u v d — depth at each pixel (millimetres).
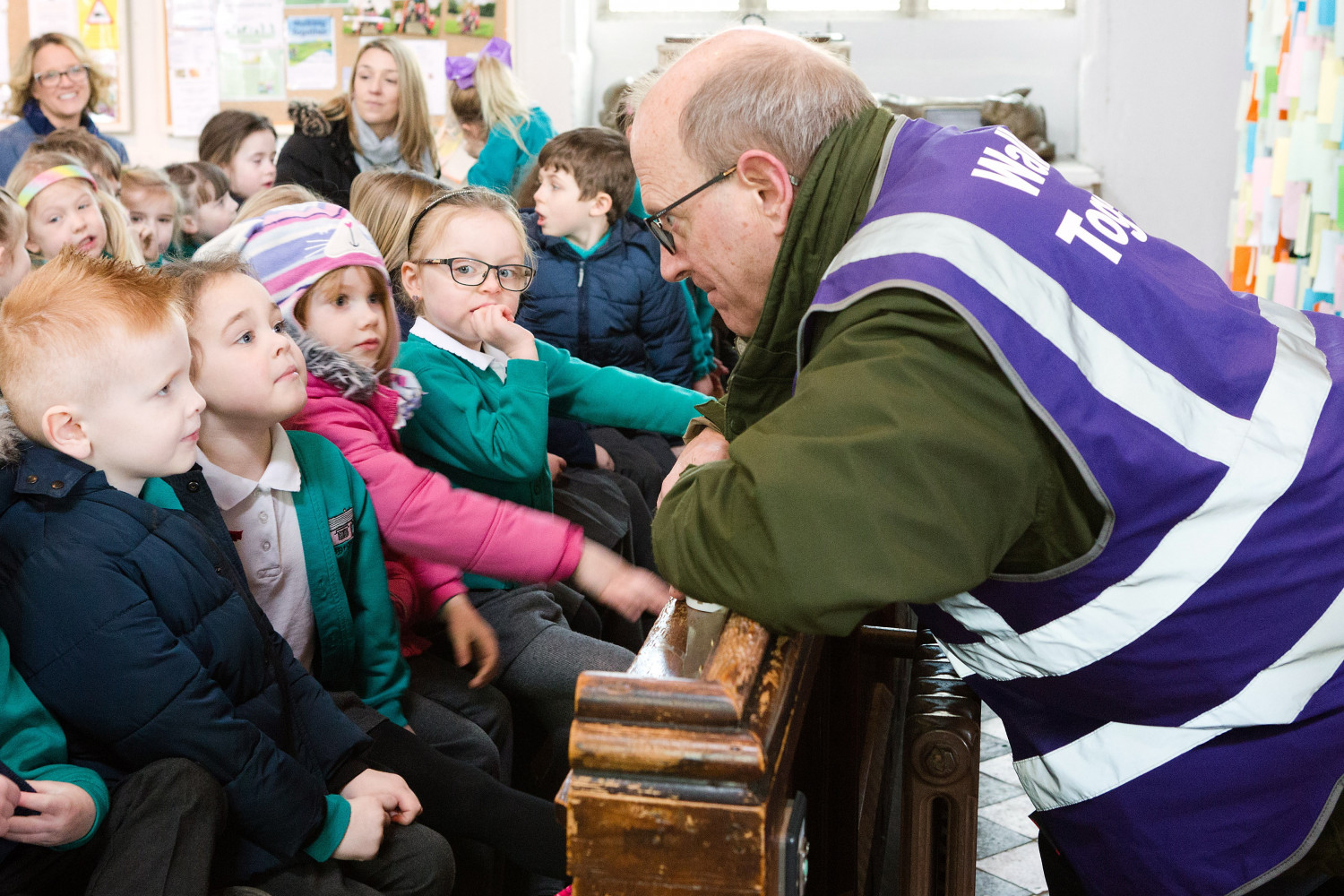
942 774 1387
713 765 833
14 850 1161
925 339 991
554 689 1996
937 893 1469
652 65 7062
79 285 1301
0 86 6789
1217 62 6422
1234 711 1134
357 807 1399
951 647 1254
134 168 3773
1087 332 1042
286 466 1606
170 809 1207
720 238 1283
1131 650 1109
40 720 1224
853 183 1203
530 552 1774
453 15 6598
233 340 1500
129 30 6742
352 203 2348
